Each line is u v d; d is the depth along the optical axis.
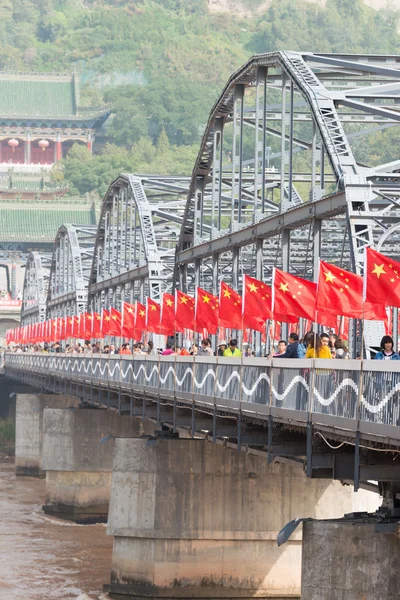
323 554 75.81
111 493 123.12
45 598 126.75
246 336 145.88
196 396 99.00
